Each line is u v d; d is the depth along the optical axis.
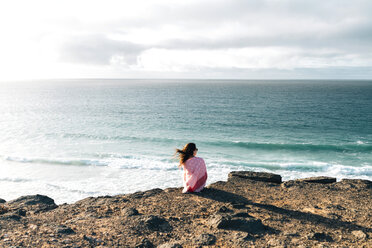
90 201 6.47
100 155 28.98
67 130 42.66
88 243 3.92
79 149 31.48
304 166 25.50
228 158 29.50
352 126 49.19
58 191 19.05
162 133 41.97
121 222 4.83
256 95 124.44
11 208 6.10
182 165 6.83
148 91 159.62
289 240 4.17
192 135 40.94
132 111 67.81
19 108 73.12
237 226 4.63
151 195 6.65
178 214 5.36
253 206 5.75
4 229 4.21
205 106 79.75
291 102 91.31
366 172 23.81
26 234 4.04
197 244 4.03
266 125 50.12
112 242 4.05
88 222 4.88
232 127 48.00
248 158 29.59
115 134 40.16
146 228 4.61
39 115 59.81
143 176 22.08
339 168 24.89
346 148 33.91
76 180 21.22
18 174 22.47
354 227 4.75
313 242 4.11
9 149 31.08
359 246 3.99
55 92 150.00
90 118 55.91
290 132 44.12
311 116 60.59
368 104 84.88
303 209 5.68
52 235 4.06
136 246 3.95
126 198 6.51
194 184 6.68
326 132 44.25
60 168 23.97
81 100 98.56
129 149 32.03
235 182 7.64
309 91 156.00
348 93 137.00
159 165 24.88
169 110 70.31
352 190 6.96
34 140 35.72
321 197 6.45
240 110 70.75
